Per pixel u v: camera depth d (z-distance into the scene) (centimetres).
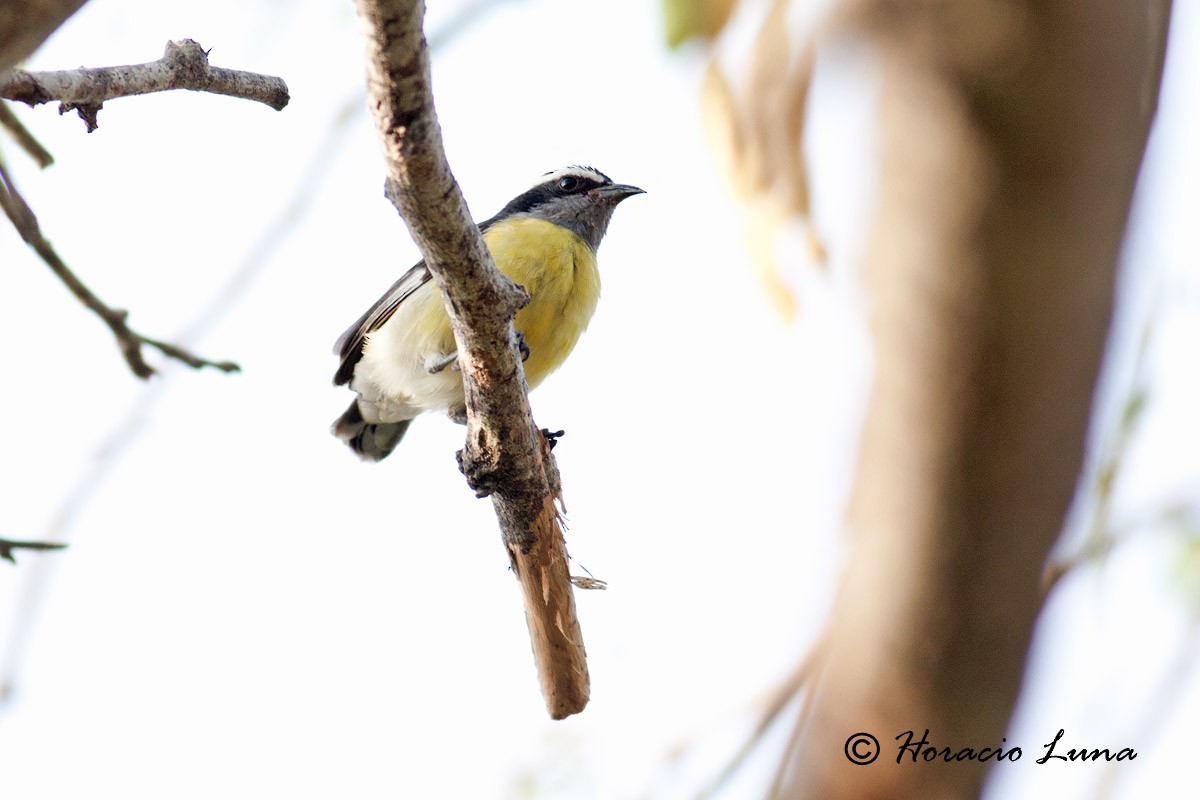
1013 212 329
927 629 392
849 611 417
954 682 399
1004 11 307
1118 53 312
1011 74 314
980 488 367
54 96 598
